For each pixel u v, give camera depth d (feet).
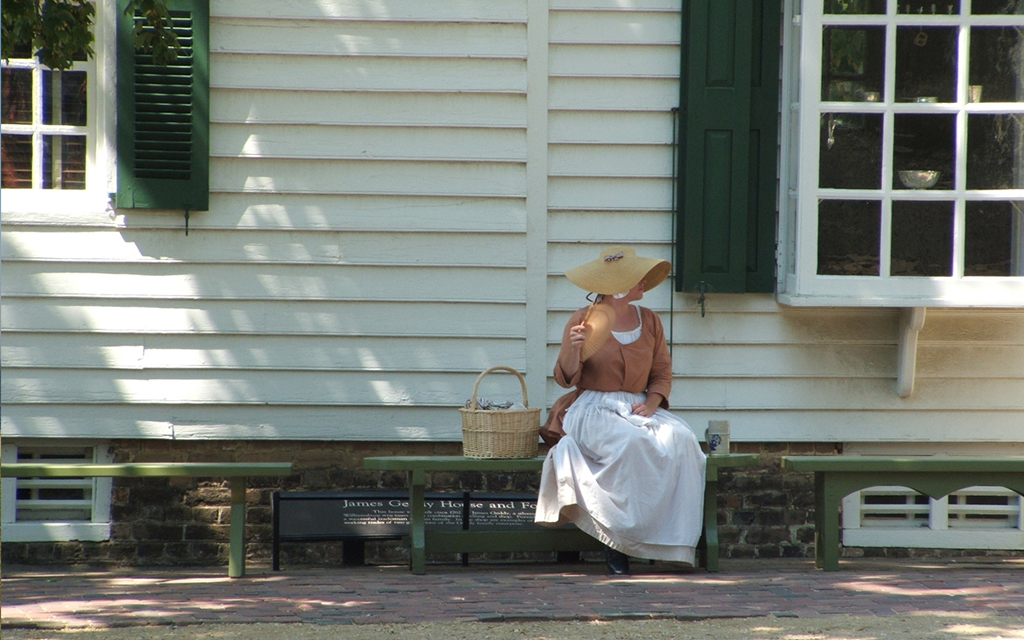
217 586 33.50
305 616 28.68
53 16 35.68
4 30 35.65
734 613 29.17
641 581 33.76
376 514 39.86
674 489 34.88
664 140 41.32
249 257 41.11
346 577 35.47
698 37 40.09
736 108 40.22
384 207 41.29
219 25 40.63
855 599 31.04
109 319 41.01
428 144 41.19
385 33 40.96
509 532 36.52
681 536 34.58
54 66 36.58
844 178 39.47
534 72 41.06
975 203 39.32
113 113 40.78
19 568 40.32
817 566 37.22
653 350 37.09
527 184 41.29
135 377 41.22
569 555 41.16
